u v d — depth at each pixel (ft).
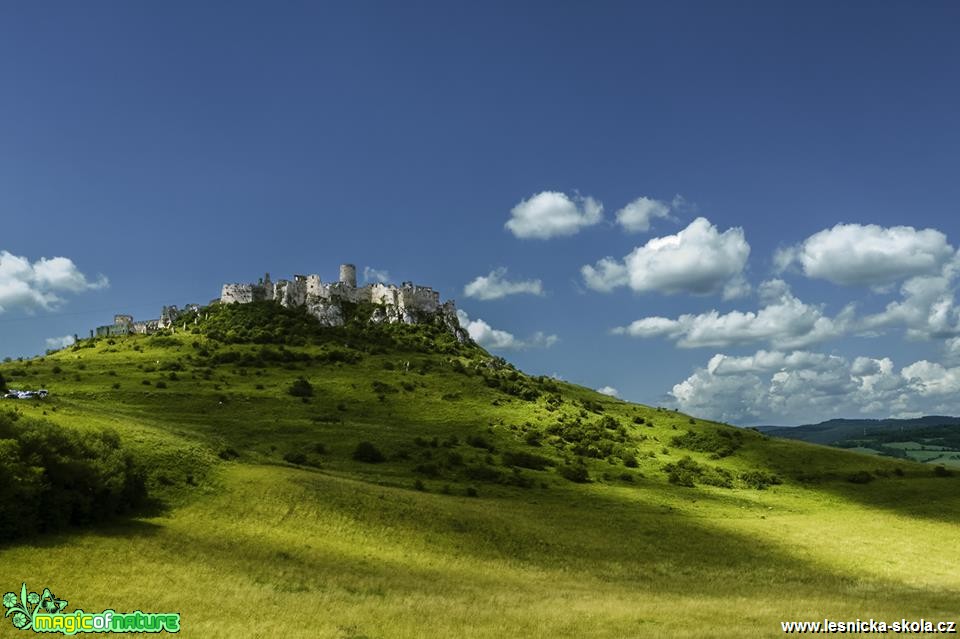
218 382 606.96
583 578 231.50
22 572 167.02
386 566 221.66
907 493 453.58
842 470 507.71
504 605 172.35
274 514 261.85
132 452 281.54
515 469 435.53
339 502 284.41
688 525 332.60
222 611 151.74
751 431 653.71
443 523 282.36
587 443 535.60
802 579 247.91
